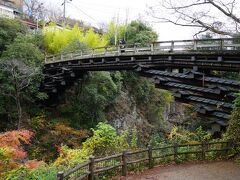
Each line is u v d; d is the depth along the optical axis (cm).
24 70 2320
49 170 899
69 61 2597
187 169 1093
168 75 1702
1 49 2802
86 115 2872
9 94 2342
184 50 1606
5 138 1184
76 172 811
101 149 1279
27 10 6650
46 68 2817
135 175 991
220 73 1922
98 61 2394
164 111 4153
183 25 1119
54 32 3584
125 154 975
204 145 1259
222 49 1451
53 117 2819
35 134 2488
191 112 2834
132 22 4509
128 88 3706
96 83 2933
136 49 2002
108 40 4228
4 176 880
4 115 2439
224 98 1473
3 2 5328
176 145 1191
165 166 1131
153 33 4309
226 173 1045
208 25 1102
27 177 838
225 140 1335
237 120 1305
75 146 2375
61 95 3011
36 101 2816
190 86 1566
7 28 2969
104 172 932
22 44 2589
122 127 3275
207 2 1105
